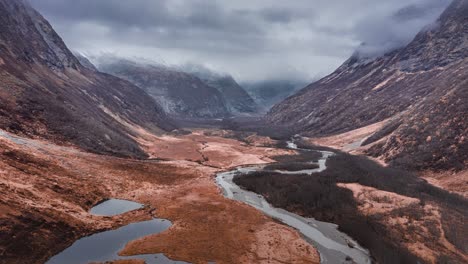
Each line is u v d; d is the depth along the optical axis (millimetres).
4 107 135250
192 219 97438
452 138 158875
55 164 112438
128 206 103750
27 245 68875
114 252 73938
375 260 77812
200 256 75250
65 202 91812
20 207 77188
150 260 71750
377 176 146875
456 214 102375
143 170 145625
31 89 159250
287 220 103500
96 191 107625
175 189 127375
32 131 135750
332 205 112875
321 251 81812
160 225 92125
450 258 78250
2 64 159250
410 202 111312
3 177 86812
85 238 79812
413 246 84188
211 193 125125
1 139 111125
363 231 92062
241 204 113875
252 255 77250
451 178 138750
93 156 141750
